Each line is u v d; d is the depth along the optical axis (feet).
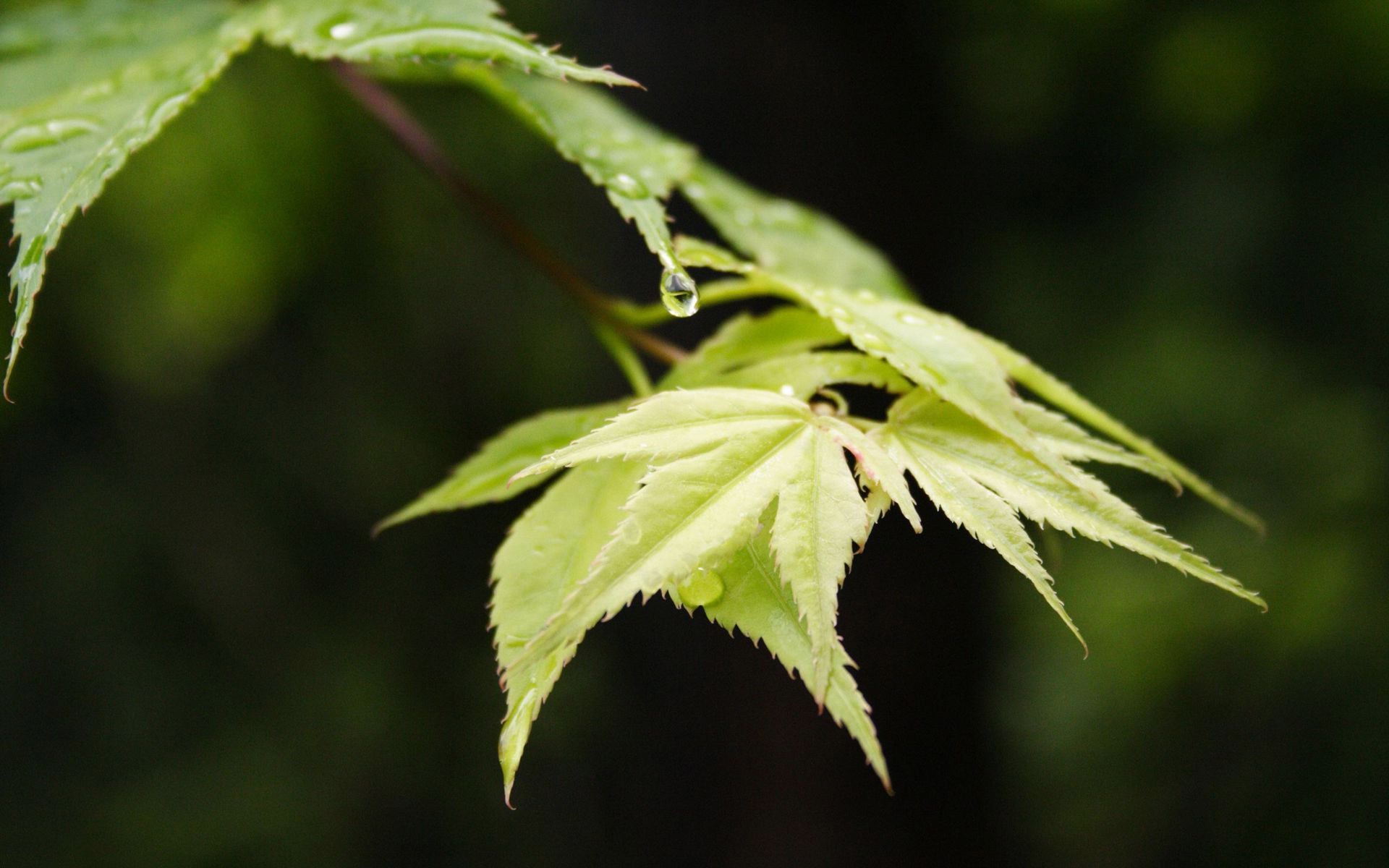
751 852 2.31
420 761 5.17
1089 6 4.10
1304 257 4.16
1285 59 4.00
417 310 4.97
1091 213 4.74
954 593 2.30
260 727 5.17
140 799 4.96
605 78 1.24
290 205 3.13
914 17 2.32
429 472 5.28
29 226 1.27
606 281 2.38
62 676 5.11
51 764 5.04
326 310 4.85
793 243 1.48
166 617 5.22
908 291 1.51
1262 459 3.86
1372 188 4.03
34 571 5.10
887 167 2.32
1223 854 3.60
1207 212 4.36
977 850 2.32
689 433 1.24
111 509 5.14
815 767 2.28
